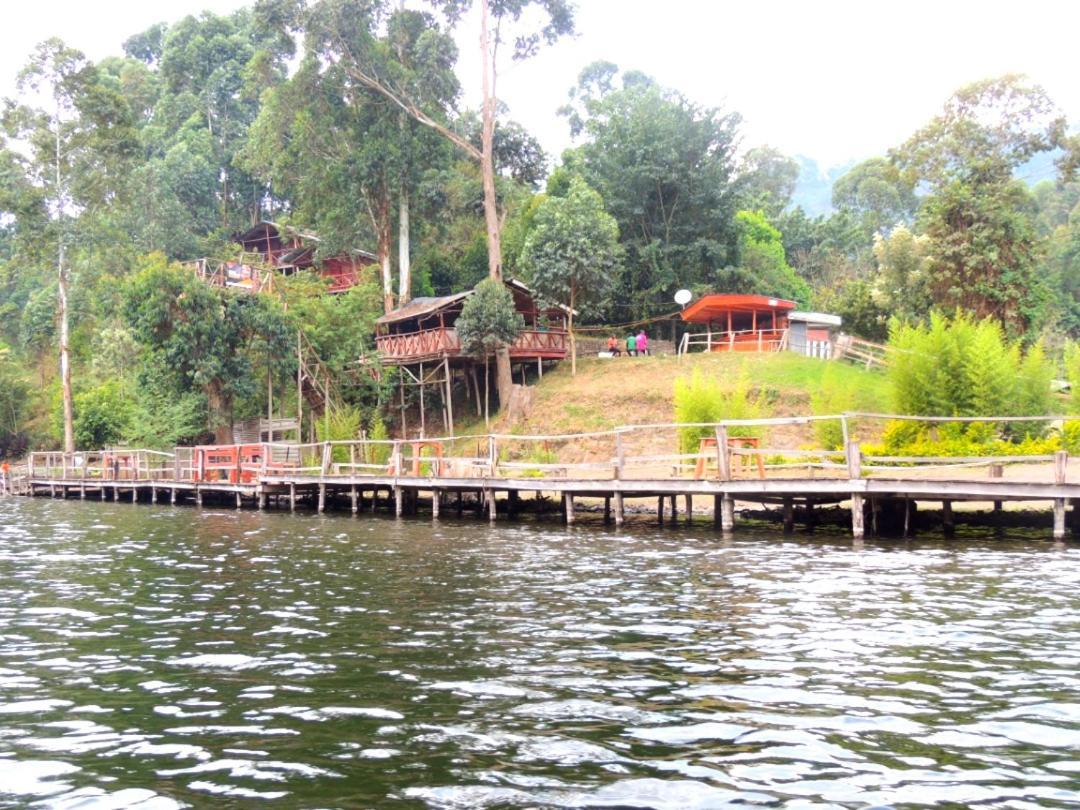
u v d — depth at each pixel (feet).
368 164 140.36
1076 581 38.86
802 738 19.81
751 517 71.05
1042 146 131.44
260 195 230.48
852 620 31.78
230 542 61.26
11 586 42.91
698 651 27.76
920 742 19.52
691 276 156.15
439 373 141.69
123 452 117.91
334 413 126.21
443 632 30.99
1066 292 210.59
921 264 136.98
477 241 177.78
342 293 160.04
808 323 135.44
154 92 260.01
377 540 60.54
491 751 19.22
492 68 135.54
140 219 192.65
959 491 52.13
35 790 17.54
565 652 27.86
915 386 76.95
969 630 29.96
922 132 137.28
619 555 50.16
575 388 126.21
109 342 165.48
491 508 73.05
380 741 19.99
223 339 125.29
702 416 81.46
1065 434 77.51
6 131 144.77
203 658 27.94
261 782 17.72
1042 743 19.42
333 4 131.64
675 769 18.07
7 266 152.46
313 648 29.01
